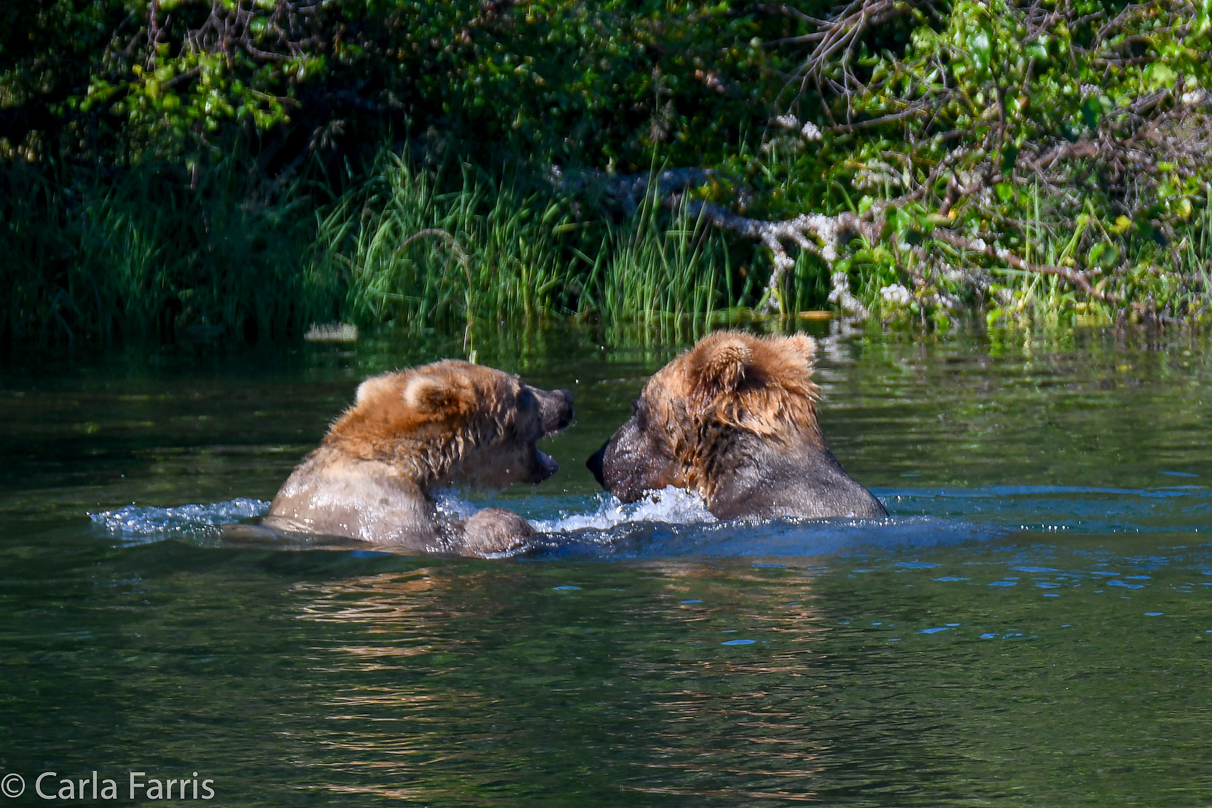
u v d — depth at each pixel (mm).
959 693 5785
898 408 14000
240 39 20766
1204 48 18578
